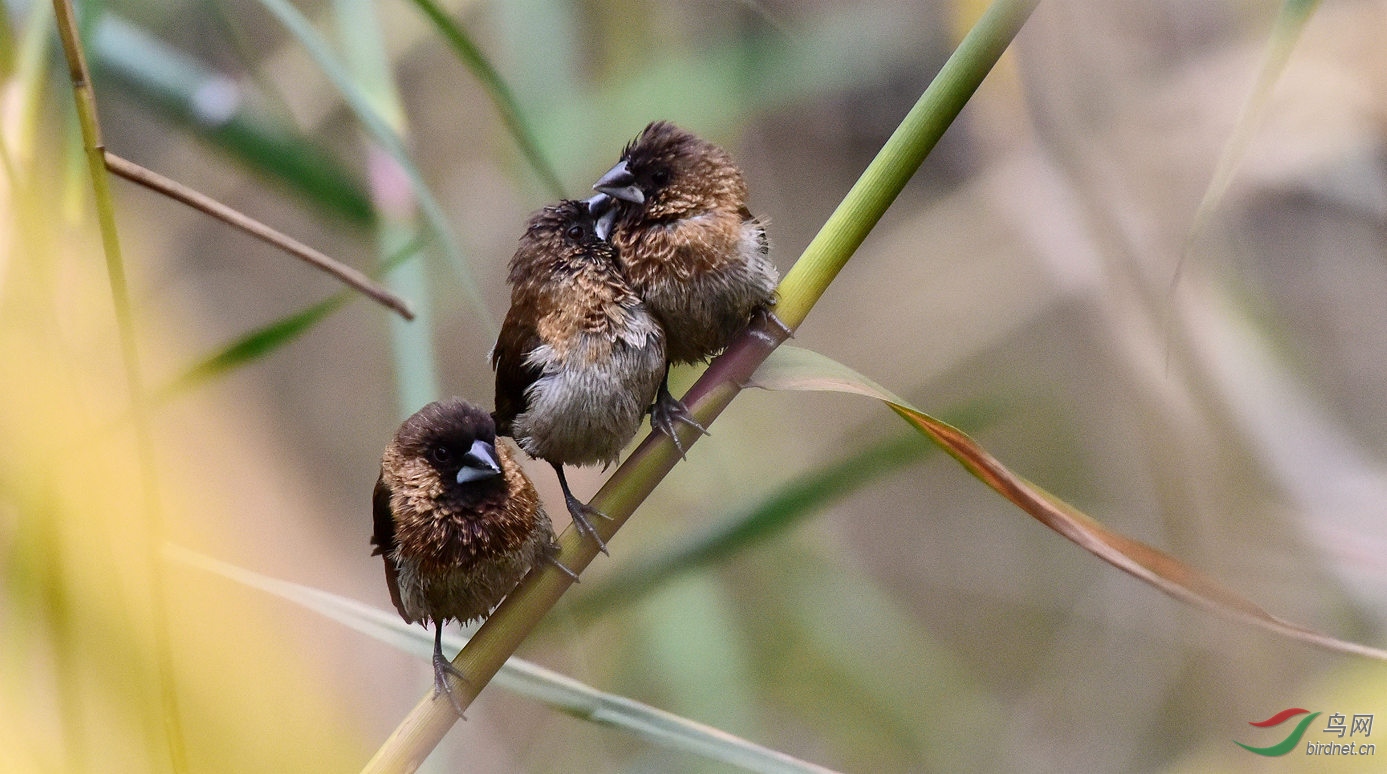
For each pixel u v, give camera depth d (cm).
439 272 586
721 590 580
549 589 559
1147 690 587
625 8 583
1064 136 582
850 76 589
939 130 559
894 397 558
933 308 607
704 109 583
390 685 580
